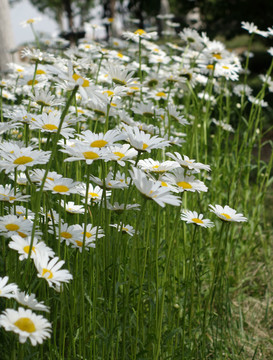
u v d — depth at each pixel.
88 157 1.04
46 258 0.99
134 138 1.10
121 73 1.27
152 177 1.11
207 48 1.92
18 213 1.14
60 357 1.11
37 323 0.91
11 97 1.84
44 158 1.05
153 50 2.19
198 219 1.20
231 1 4.68
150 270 1.25
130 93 1.60
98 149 1.04
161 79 1.81
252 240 1.94
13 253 1.10
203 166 1.15
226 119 2.09
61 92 1.85
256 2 4.50
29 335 0.90
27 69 1.96
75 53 1.79
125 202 1.09
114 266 1.14
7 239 1.19
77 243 1.12
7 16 4.54
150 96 1.79
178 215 1.17
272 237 2.12
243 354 1.42
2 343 1.15
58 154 1.43
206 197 1.85
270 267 1.90
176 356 1.23
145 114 1.46
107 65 1.68
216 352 1.38
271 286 1.79
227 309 1.46
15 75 1.92
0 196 1.09
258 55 4.77
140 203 1.34
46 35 3.06
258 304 1.68
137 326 1.17
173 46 2.51
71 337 1.12
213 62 1.94
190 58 2.20
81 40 2.19
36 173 1.10
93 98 0.97
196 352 1.30
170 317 1.27
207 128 2.07
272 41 4.58
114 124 1.76
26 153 1.05
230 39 4.81
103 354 1.14
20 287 1.03
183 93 2.34
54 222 1.11
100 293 1.25
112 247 1.22
